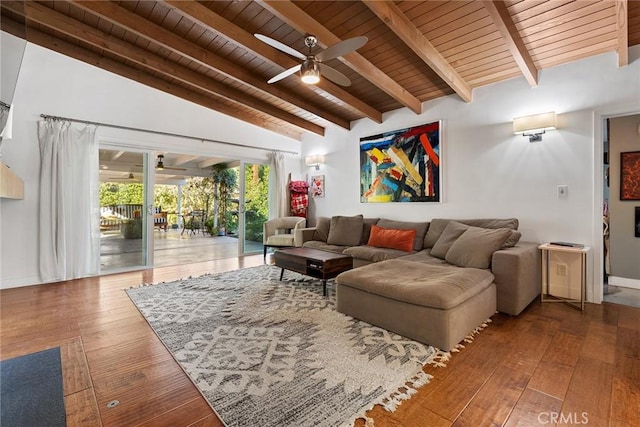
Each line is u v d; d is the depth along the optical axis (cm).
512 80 357
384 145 488
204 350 209
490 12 241
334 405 152
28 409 150
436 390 164
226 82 448
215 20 296
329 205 595
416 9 264
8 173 306
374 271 274
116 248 453
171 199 1211
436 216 426
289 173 650
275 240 539
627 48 271
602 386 167
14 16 153
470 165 391
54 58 389
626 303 303
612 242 373
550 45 294
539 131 332
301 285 372
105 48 346
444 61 332
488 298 259
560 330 239
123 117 447
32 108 373
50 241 382
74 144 399
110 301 311
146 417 145
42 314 275
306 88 443
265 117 595
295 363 191
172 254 624
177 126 504
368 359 196
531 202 341
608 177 379
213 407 151
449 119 412
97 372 183
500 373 180
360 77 401
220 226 995
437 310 209
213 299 317
